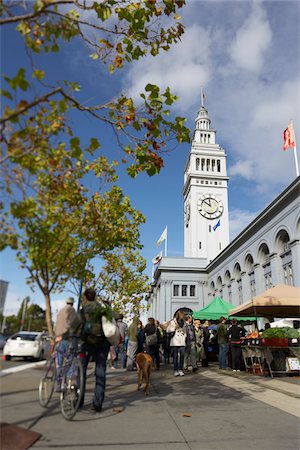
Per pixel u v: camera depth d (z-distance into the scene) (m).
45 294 7.70
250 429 4.73
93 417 5.18
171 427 4.77
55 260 8.21
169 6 5.47
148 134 5.50
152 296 64.19
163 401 6.60
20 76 3.54
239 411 5.77
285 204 24.91
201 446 4.04
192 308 49.41
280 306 12.24
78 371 5.46
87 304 5.94
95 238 8.89
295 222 23.50
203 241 61.81
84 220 8.26
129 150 5.57
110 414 5.40
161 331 15.96
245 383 9.12
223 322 13.76
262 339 10.91
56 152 4.82
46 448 3.80
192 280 50.47
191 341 12.80
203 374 11.56
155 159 5.48
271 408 6.00
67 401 5.57
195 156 68.50
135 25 5.39
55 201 7.04
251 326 30.28
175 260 51.81
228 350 14.22
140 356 7.99
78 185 7.61
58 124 4.23
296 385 8.76
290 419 5.26
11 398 6.19
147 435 4.39
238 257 35.25
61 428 4.55
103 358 5.69
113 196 10.63
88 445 3.96
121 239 10.80
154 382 9.47
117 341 5.66
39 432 4.35
